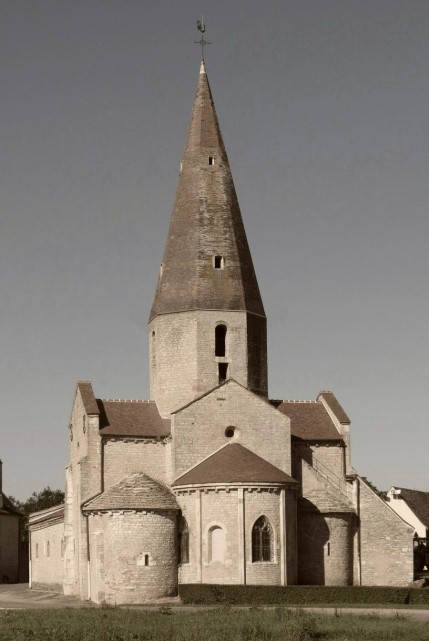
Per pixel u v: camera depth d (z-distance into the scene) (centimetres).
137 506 7019
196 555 7019
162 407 8006
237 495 6988
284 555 7019
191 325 7988
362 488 8012
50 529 8762
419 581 7781
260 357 8188
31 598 7856
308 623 4603
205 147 8469
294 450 8156
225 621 4966
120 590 6912
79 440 8000
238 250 8256
